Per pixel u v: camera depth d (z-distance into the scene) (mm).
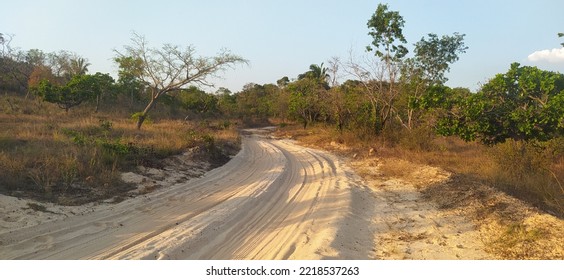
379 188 11523
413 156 15672
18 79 34156
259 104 56812
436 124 14250
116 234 6430
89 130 16938
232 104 54594
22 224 6285
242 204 8828
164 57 22422
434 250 6426
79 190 8312
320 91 28250
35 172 8438
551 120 11375
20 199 7160
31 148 10430
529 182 9461
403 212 8852
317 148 22938
